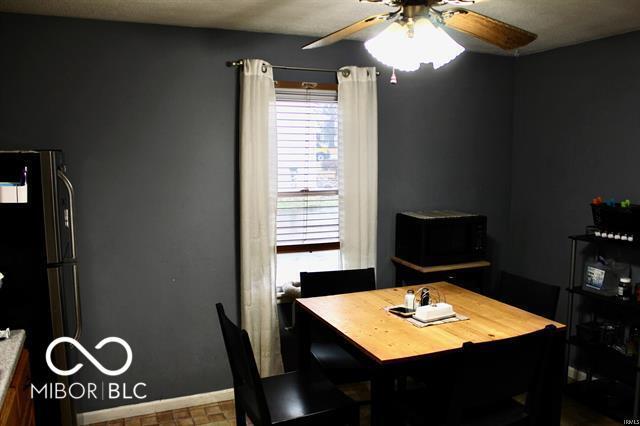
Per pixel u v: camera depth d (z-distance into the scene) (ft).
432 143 12.91
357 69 11.51
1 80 9.43
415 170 12.81
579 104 11.94
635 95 10.72
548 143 12.80
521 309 9.68
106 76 10.03
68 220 9.12
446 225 11.63
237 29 10.73
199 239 10.96
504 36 7.23
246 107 10.66
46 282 8.38
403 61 6.79
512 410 7.48
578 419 10.45
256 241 10.99
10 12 9.34
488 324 8.21
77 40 9.80
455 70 12.95
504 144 13.76
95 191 10.18
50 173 8.24
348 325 8.15
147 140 10.41
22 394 7.32
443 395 7.72
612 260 11.33
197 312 11.09
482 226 11.96
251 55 10.96
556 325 8.08
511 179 13.96
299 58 11.36
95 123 10.05
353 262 11.89
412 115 12.62
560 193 12.54
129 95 10.21
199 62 10.61
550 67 12.63
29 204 8.18
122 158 10.28
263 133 10.85
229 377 11.45
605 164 11.43
